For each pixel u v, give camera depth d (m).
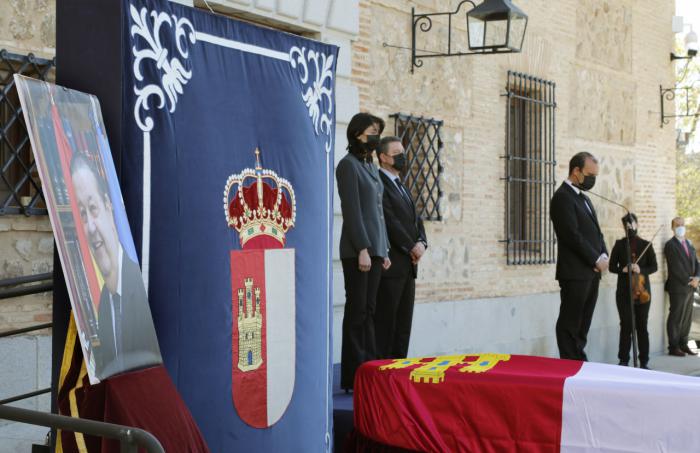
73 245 3.21
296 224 4.73
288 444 4.60
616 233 14.95
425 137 10.66
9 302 6.46
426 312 10.46
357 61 9.65
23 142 6.56
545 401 4.88
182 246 3.97
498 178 11.92
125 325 3.46
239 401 4.26
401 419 5.20
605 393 4.77
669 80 16.50
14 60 6.51
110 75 3.65
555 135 13.20
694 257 15.37
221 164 4.19
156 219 3.85
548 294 12.86
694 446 4.60
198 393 4.04
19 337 6.47
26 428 6.03
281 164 4.62
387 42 10.09
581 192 10.72
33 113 3.13
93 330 3.22
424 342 10.43
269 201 4.52
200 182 4.06
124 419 3.27
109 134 3.67
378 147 7.49
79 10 3.68
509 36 9.76
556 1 13.25
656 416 4.68
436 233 10.79
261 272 4.43
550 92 13.06
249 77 4.41
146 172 3.79
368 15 9.77
